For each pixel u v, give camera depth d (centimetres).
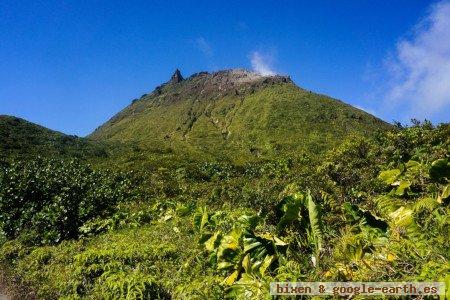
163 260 807
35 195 1495
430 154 980
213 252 737
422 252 492
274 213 778
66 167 1886
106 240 1081
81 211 1316
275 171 1836
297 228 682
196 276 705
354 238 580
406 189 787
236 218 930
